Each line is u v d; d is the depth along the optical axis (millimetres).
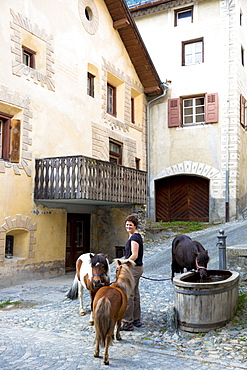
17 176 11375
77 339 5488
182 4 19688
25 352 4898
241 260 8555
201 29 19266
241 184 19016
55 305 7977
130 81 18344
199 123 19094
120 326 5375
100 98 15867
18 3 11680
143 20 20844
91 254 5711
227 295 5766
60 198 11594
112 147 17031
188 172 19094
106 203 14453
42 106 12500
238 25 19031
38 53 12609
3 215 10812
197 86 19203
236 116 18359
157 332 5648
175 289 5758
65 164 11656
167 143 19688
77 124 14227
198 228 16969
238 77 18750
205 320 5512
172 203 20062
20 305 8422
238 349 4848
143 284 9117
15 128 11508
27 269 11625
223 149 18438
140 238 5949
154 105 20125
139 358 4645
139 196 15477
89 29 15250
